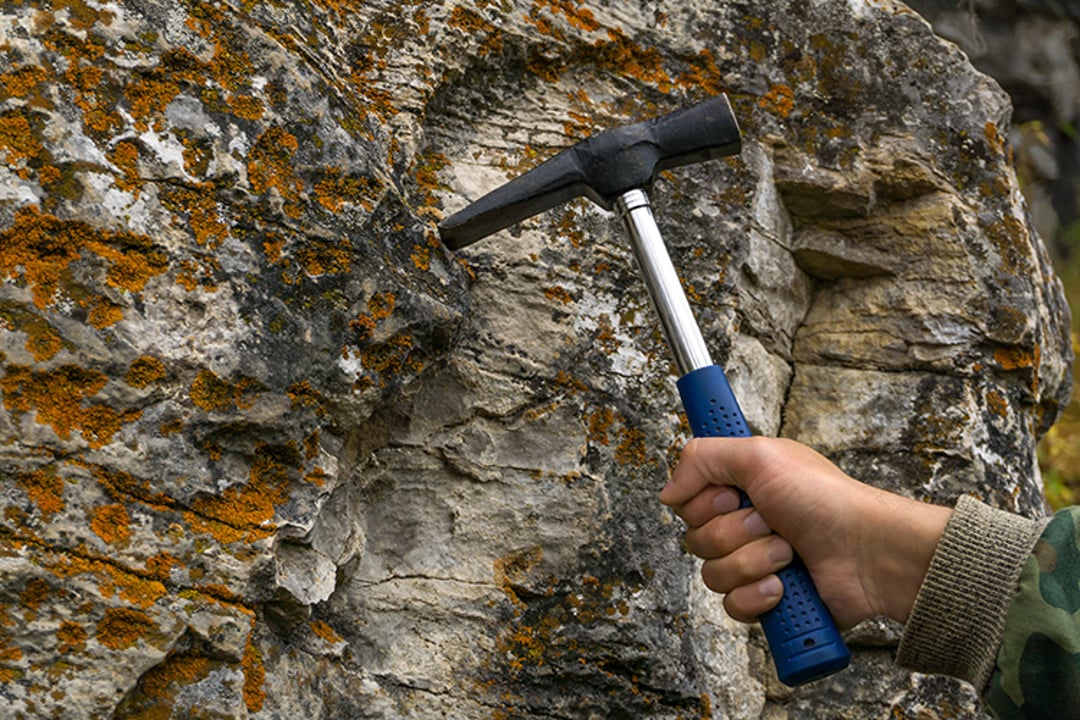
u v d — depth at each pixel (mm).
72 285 1383
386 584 1792
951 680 2066
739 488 1513
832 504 1432
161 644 1376
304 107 1566
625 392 1892
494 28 1911
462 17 1883
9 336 1348
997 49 4680
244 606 1436
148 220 1428
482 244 1873
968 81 2289
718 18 2152
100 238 1400
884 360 2236
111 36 1438
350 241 1558
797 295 2285
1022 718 1213
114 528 1381
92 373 1382
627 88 2055
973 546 1288
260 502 1477
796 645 1449
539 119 1980
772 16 2191
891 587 1429
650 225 1672
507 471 1840
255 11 1578
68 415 1373
